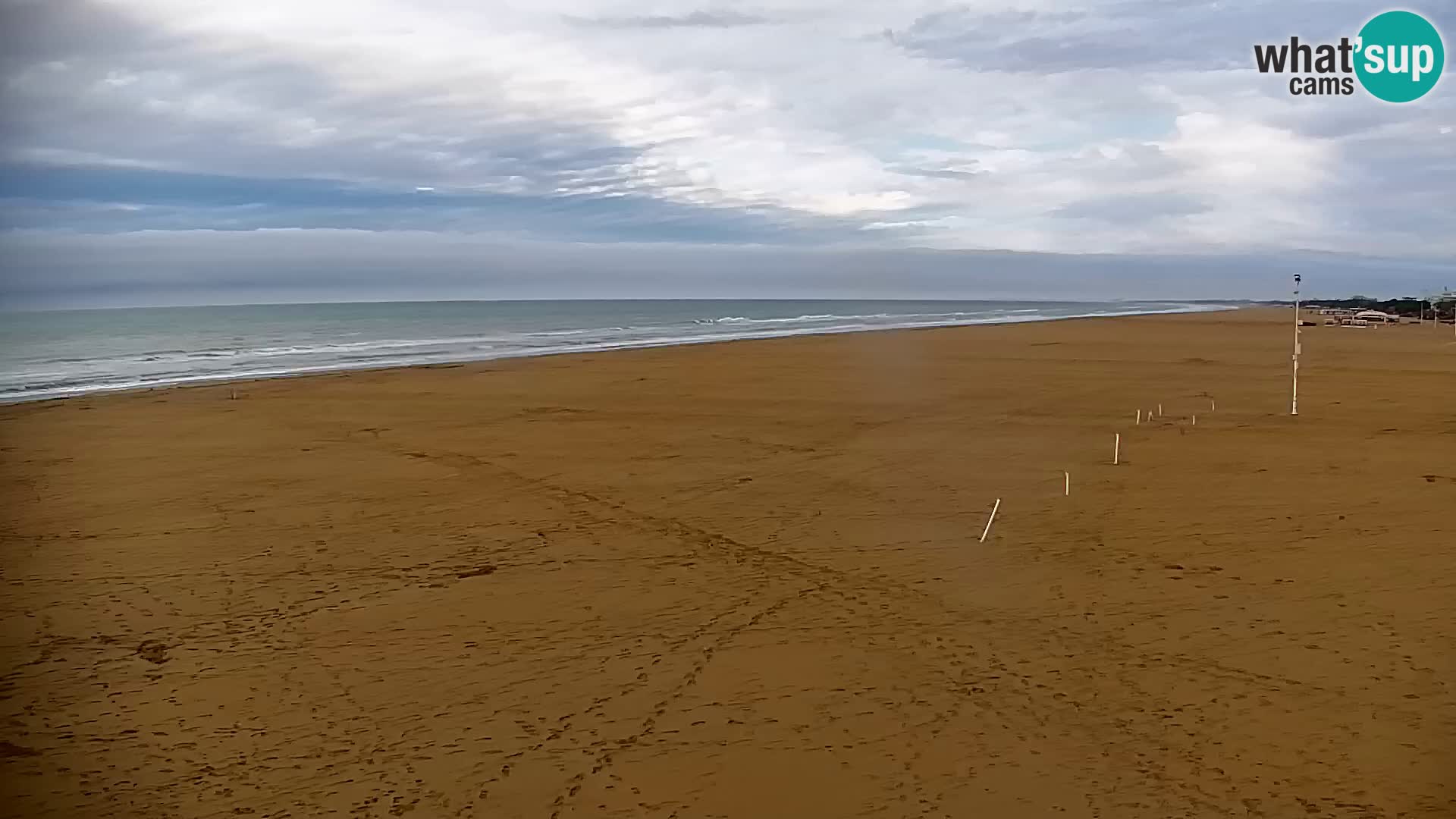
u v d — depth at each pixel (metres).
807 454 16.72
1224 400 23.58
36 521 12.45
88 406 23.55
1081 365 34.47
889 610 8.66
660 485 14.33
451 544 11.20
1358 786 5.48
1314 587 9.08
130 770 5.92
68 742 6.32
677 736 6.26
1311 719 6.33
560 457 16.69
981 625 8.23
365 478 15.03
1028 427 19.55
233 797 5.58
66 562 10.61
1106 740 6.09
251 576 10.02
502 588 9.53
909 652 7.64
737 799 5.47
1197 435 18.09
